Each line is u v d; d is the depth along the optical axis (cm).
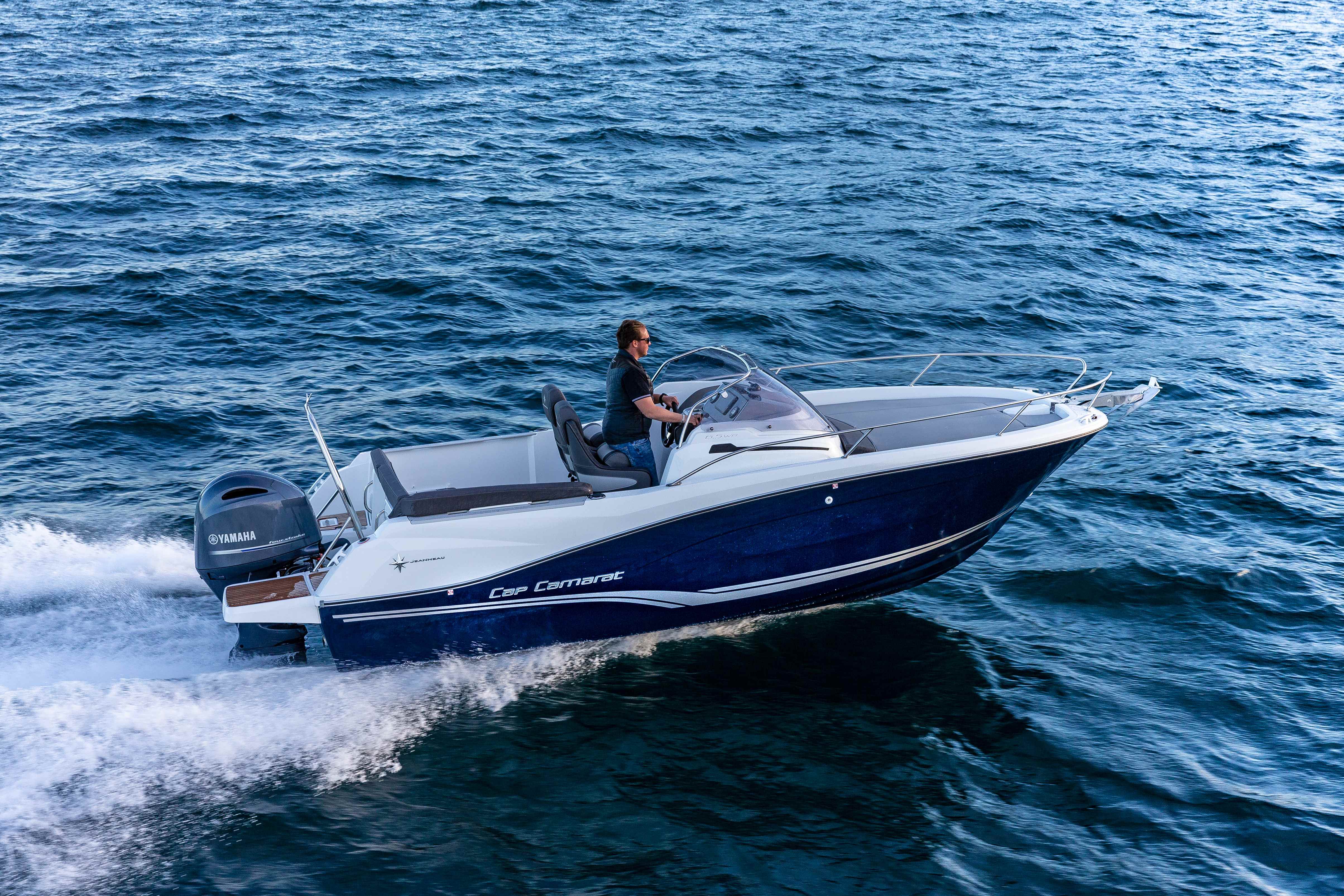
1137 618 613
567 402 586
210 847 421
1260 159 1942
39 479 749
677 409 589
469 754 486
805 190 1639
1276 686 544
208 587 616
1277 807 453
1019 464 568
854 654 577
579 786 467
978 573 668
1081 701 532
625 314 1125
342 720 507
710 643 583
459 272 1227
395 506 522
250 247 1298
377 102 2178
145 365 970
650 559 543
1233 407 936
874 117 2169
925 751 494
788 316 1129
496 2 3756
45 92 2194
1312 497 760
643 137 1939
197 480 760
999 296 1223
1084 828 444
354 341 1041
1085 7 4219
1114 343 1102
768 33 3300
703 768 480
